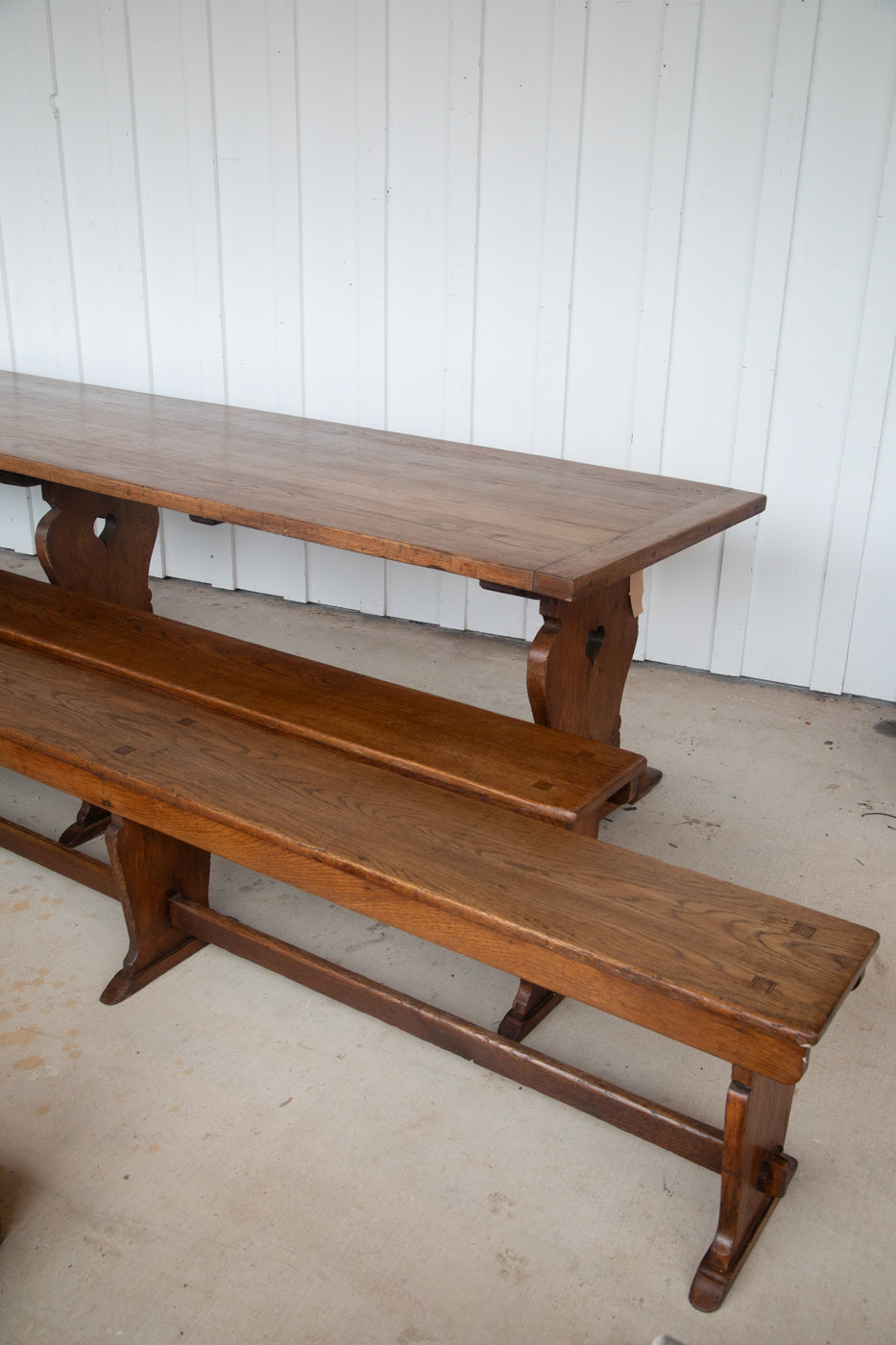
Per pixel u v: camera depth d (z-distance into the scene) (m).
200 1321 1.73
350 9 4.12
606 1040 2.40
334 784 2.20
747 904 1.83
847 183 3.62
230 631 4.69
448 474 3.20
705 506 2.95
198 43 4.44
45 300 5.23
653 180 3.86
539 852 1.97
